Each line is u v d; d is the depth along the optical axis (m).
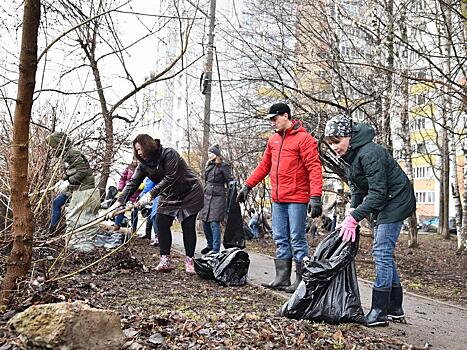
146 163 7.32
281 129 7.03
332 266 5.27
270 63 11.72
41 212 6.15
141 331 4.09
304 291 5.26
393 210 5.48
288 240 7.15
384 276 5.49
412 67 11.57
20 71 4.27
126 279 6.85
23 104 4.31
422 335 5.28
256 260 11.04
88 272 6.89
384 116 12.34
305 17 11.88
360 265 11.43
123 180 11.31
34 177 6.16
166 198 7.68
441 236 25.92
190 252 7.78
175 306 5.37
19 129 4.35
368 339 4.73
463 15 9.47
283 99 13.32
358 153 5.48
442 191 25.97
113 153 9.54
